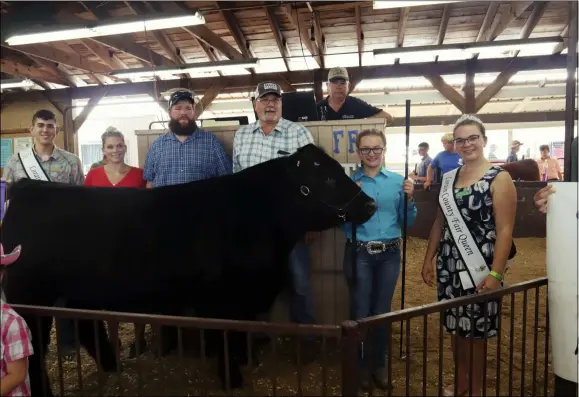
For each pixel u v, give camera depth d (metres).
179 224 2.53
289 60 10.71
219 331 2.62
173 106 3.13
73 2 7.66
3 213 2.52
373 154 2.69
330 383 2.76
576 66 2.17
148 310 2.61
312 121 3.55
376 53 8.66
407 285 5.17
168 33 9.42
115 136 3.44
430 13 8.64
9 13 7.33
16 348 1.67
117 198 2.63
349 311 3.25
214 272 2.49
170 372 2.99
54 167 3.52
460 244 2.33
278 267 2.68
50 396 2.54
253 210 2.62
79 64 10.37
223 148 3.39
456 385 1.91
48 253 2.49
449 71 9.83
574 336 2.05
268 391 2.67
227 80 10.84
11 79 11.09
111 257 2.48
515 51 9.70
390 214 2.73
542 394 2.56
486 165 2.34
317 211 2.67
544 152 11.11
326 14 8.59
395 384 2.73
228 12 8.45
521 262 6.17
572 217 2.02
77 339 1.78
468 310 2.31
